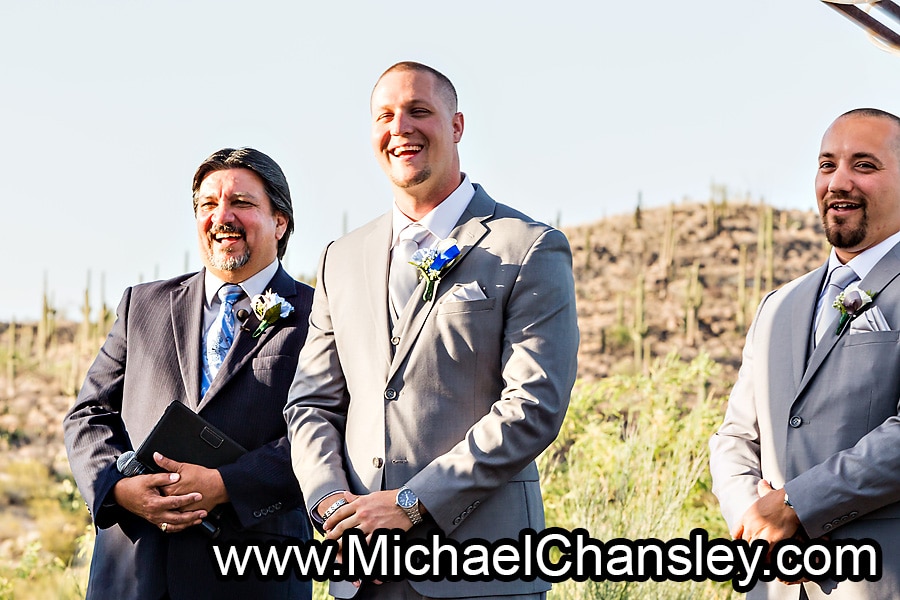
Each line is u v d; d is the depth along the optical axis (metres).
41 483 24.94
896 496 3.80
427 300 4.03
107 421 4.89
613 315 38.91
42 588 11.45
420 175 4.12
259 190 4.98
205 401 4.69
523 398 3.88
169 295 4.98
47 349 40.47
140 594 4.57
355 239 4.37
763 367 4.27
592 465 8.71
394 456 3.95
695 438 8.11
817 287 4.27
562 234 4.16
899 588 3.82
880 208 4.13
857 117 4.21
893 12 4.58
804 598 3.95
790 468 4.06
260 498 4.55
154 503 4.47
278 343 4.80
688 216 44.22
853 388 3.98
